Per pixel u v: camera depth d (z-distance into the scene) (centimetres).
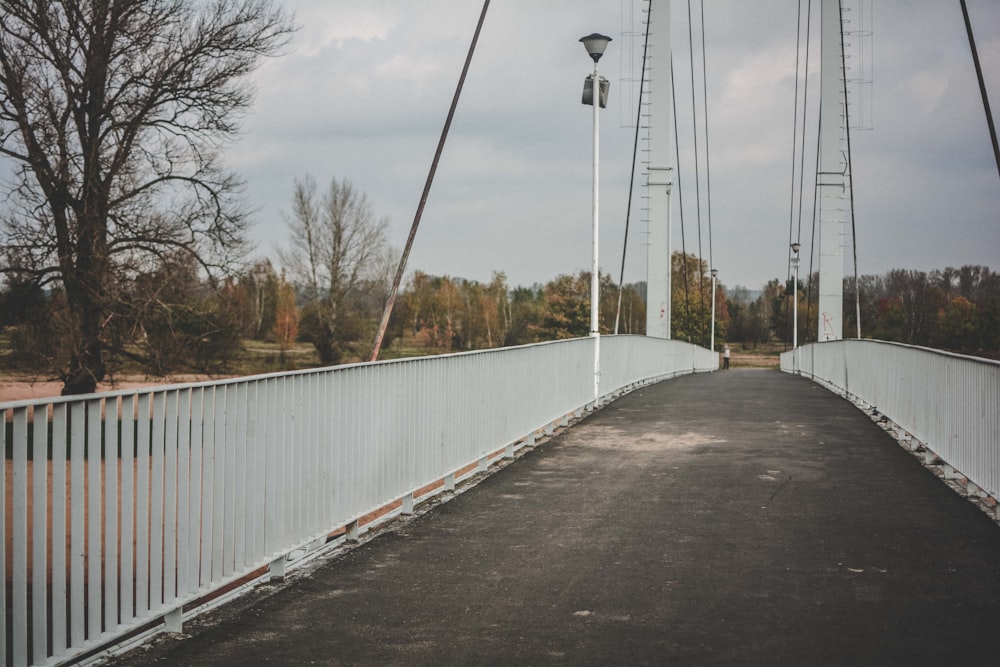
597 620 483
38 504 383
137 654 436
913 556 622
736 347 11169
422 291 7706
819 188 3531
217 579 503
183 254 2150
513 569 593
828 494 851
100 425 420
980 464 786
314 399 609
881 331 8638
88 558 412
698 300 9769
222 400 507
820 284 3516
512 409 1107
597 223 1720
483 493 873
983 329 7769
